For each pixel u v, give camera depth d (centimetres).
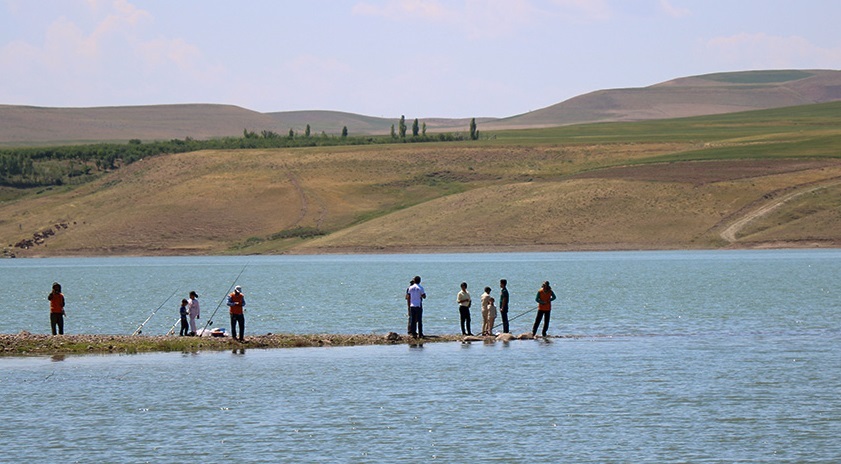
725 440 2894
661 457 2734
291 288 9325
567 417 3206
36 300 8481
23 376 4059
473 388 3709
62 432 3064
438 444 2889
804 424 3070
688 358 4394
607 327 5706
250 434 3027
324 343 4938
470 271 11638
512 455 2769
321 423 3161
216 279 11094
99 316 6825
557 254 15662
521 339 5122
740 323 5822
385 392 3650
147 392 3691
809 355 4444
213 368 4231
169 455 2795
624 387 3697
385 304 7425
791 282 9000
